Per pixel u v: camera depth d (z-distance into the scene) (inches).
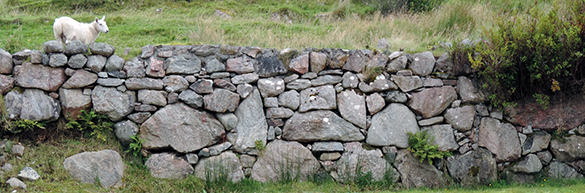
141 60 216.1
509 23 223.3
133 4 466.0
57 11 436.8
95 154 195.6
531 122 231.1
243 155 221.8
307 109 226.1
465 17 356.2
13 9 430.6
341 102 228.5
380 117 229.6
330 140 227.8
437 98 232.2
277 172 222.5
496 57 216.2
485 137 232.1
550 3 390.3
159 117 212.2
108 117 210.1
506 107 232.4
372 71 232.1
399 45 272.5
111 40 309.9
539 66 214.4
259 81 225.8
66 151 198.4
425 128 232.5
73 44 204.4
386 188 220.5
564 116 228.2
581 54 203.6
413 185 226.1
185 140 214.4
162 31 337.7
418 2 440.5
